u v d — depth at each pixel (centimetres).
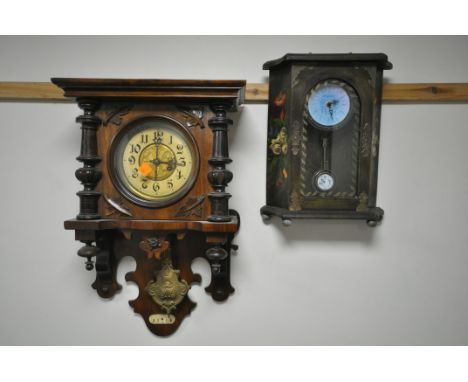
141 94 61
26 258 82
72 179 81
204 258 81
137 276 80
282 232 82
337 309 84
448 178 81
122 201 65
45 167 81
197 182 65
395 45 79
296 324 84
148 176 65
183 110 64
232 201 81
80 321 84
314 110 70
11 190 81
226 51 79
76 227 62
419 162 81
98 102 63
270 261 82
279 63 70
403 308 84
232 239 81
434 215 82
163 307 79
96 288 81
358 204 70
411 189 81
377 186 81
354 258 83
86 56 79
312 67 68
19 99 79
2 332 84
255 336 84
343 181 71
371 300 83
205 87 60
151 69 79
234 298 83
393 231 82
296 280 83
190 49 79
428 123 80
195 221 64
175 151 65
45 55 79
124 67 79
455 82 80
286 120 70
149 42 79
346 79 68
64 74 79
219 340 83
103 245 76
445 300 83
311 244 82
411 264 83
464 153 81
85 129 63
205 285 82
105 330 83
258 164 80
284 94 71
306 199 70
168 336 83
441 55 79
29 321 84
